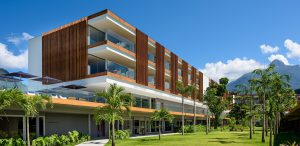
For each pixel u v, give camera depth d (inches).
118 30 1839.3
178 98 2785.4
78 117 1578.5
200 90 3538.4
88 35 1688.0
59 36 1791.3
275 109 1517.0
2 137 1070.4
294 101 1905.8
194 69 3376.0
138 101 1871.3
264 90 1553.9
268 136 1969.7
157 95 2324.1
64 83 1715.1
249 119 1796.3
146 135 2076.8
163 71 2449.6
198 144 1371.8
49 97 963.3
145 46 2103.8
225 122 4544.8
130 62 1956.2
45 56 1831.9
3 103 808.9
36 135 1251.2
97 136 1754.4
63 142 1190.3
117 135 1609.3
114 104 1188.5
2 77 1054.4
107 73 1599.4
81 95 1343.5
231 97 3806.6
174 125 2974.9
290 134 2011.6
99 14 1658.5
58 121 1422.2
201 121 3882.9
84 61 1657.2
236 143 1449.3
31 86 1840.6
